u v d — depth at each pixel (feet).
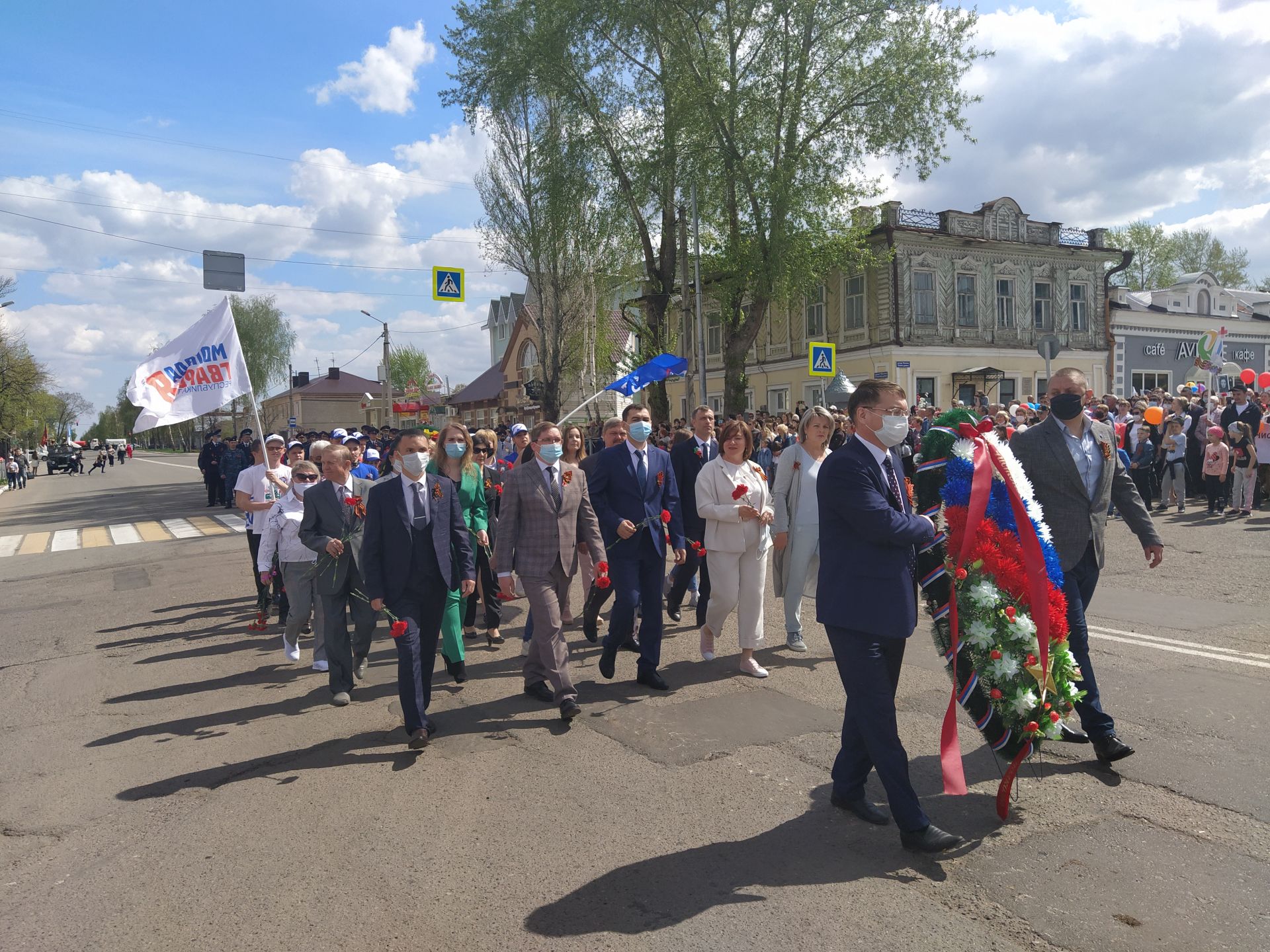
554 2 74.74
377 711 19.26
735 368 79.82
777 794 13.91
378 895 11.12
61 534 60.29
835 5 71.00
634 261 88.63
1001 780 13.23
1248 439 44.01
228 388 31.89
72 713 19.88
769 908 10.47
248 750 16.92
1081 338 106.52
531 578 18.58
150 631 28.40
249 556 45.39
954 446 13.01
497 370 191.72
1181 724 16.15
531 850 12.25
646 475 20.26
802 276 78.89
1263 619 23.70
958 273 99.14
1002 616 12.49
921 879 11.09
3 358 151.12
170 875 11.91
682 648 23.65
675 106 73.77
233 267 54.60
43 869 12.23
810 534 22.75
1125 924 9.87
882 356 96.53
